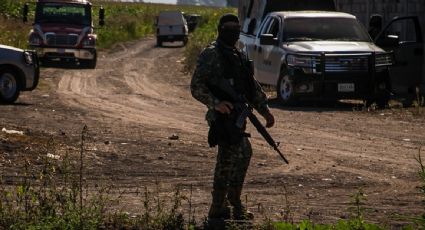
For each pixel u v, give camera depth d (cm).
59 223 1853
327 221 2120
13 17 14875
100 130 3925
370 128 4150
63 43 9138
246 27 6412
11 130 3681
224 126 1923
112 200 2277
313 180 2767
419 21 6262
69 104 5278
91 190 2512
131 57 11431
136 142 3538
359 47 5166
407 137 3838
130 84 7119
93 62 9238
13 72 5194
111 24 16938
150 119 4516
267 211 2234
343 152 3394
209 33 14762
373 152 3400
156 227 1966
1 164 2853
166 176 2825
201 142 3612
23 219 1908
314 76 5081
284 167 3017
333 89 5097
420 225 2030
